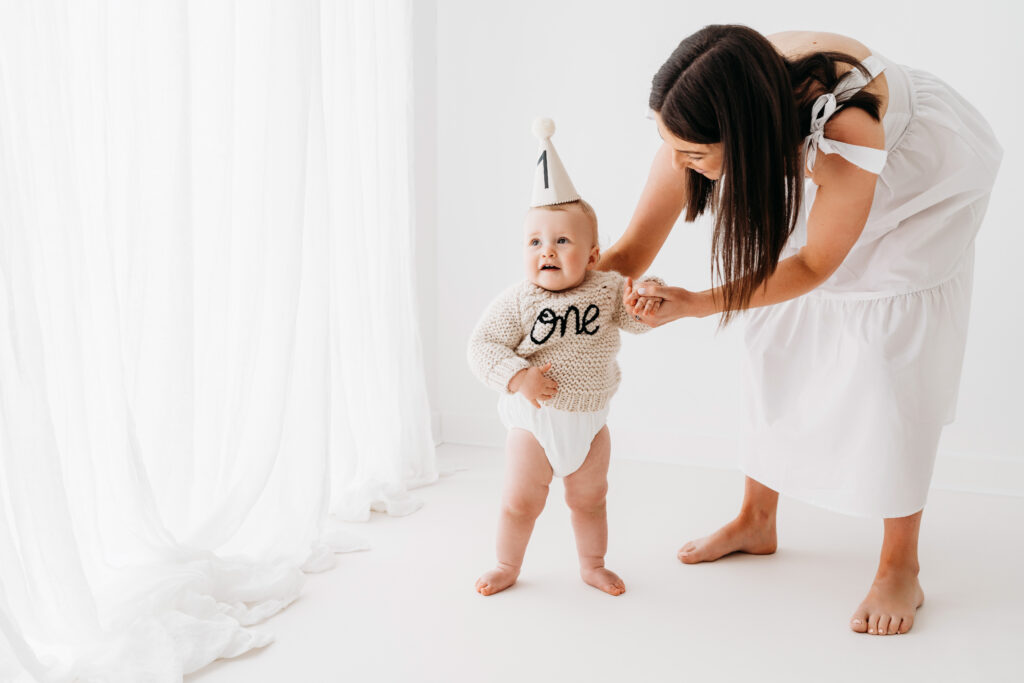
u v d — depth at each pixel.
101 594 1.54
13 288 1.29
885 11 2.40
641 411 2.76
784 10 2.48
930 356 1.66
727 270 1.46
